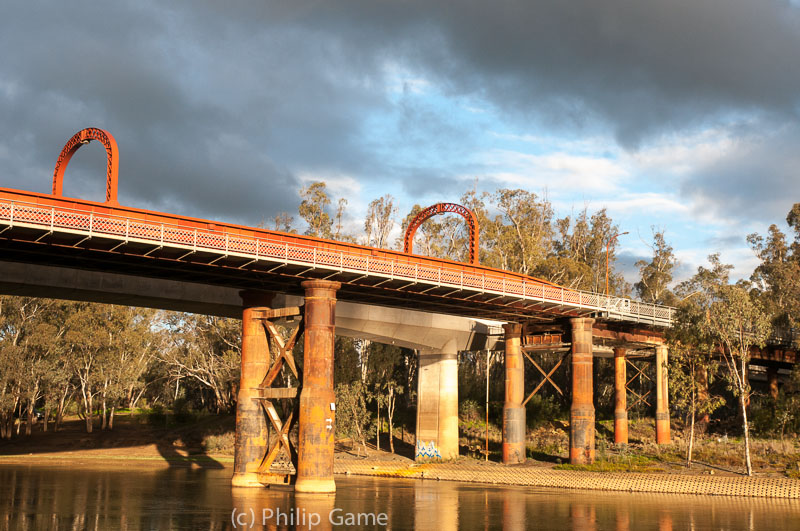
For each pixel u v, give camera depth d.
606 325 76.12
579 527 36.34
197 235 44.50
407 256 55.94
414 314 77.06
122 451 92.81
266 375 56.44
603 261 128.50
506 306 64.12
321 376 50.41
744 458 64.81
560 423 98.31
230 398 107.50
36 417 125.44
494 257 110.81
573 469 64.31
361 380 94.69
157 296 58.16
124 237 41.62
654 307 74.62
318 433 49.94
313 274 51.25
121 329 101.88
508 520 38.78
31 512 39.97
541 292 63.19
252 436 55.03
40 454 90.62
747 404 91.38
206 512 40.22
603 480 59.56
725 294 63.22
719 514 41.84
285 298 66.50
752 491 53.03
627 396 107.31
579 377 67.81
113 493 50.03
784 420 79.38
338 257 50.41
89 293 56.00
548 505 46.41
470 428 95.62
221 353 107.94
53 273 53.22
